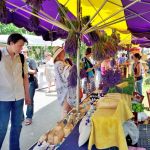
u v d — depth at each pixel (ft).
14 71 10.62
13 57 10.60
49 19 8.23
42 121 17.92
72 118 9.05
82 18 9.36
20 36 10.32
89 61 17.75
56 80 12.52
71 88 11.60
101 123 6.24
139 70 24.91
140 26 15.57
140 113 10.55
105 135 6.24
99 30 10.73
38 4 6.16
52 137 8.16
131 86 10.43
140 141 8.18
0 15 6.74
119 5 9.66
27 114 17.01
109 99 8.05
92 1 9.59
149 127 9.57
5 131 10.77
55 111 21.29
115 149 6.43
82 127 6.93
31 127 16.42
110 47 11.50
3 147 12.87
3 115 10.54
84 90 17.61
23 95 11.17
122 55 40.65
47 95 31.42
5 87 10.40
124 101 7.55
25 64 11.41
